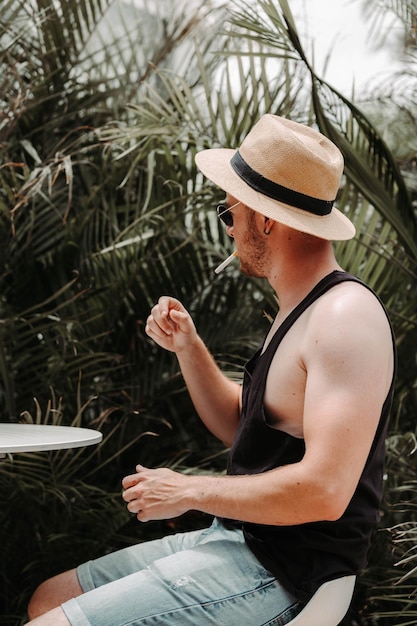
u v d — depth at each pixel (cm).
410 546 192
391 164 209
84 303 235
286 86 225
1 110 232
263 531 131
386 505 200
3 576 220
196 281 241
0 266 232
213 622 123
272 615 124
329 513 115
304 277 138
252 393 137
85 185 248
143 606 123
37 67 249
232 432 169
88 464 231
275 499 117
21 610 218
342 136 215
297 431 131
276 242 139
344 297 126
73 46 254
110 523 214
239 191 138
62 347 226
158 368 237
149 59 277
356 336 120
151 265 235
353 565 129
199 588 125
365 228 244
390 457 200
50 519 217
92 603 124
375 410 118
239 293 244
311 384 120
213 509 124
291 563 126
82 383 226
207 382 167
